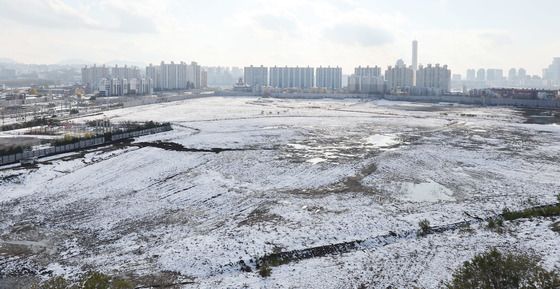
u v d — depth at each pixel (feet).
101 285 84.38
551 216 142.20
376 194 177.37
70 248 127.54
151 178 202.28
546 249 113.60
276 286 99.66
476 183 194.18
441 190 184.14
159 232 137.90
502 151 268.41
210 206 163.02
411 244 123.03
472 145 291.17
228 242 123.34
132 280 104.12
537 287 74.54
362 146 289.53
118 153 251.80
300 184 193.16
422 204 162.61
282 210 154.40
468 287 74.69
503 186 187.93
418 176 206.59
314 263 112.57
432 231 134.21
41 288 96.02
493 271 75.20
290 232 131.23
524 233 126.93
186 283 102.58
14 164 218.79
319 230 132.36
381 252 118.11
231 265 111.45
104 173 209.36
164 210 159.33
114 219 150.61
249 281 102.47
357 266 109.60
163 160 236.84
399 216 145.28
